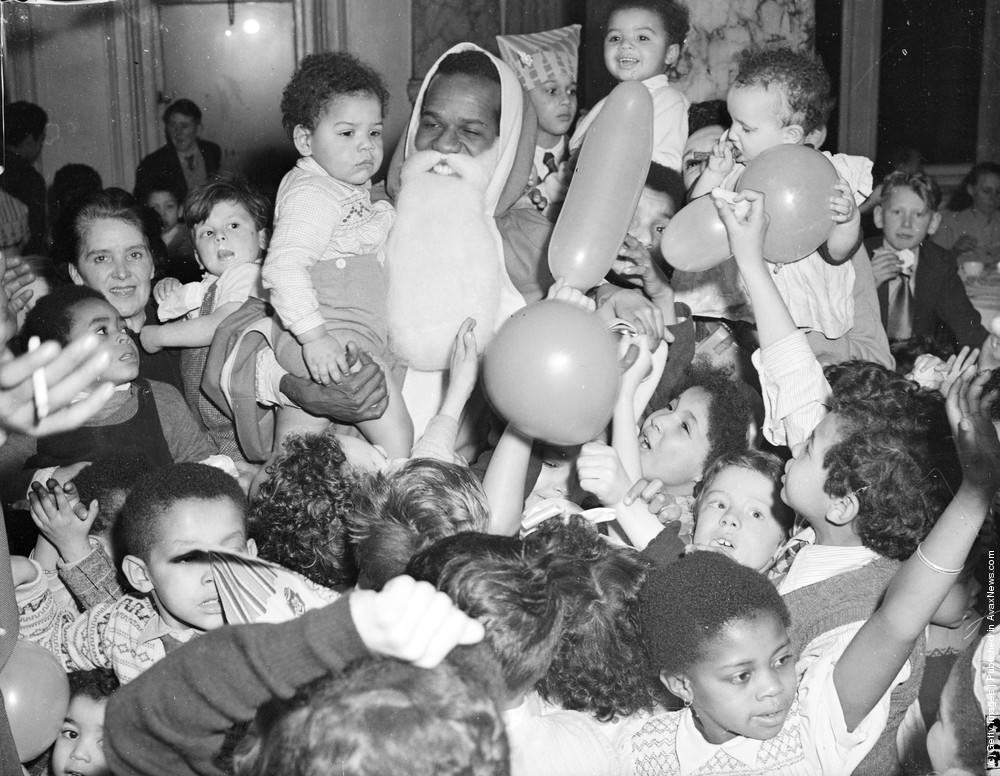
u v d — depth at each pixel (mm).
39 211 5246
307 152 2949
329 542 2020
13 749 1530
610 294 2824
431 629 1077
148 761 1265
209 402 3207
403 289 2877
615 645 1791
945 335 4105
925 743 2174
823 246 3250
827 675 1714
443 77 2977
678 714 1827
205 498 2098
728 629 1647
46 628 2279
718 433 2605
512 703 1562
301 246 2807
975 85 5590
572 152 3533
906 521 2029
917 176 4117
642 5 3566
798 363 2332
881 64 5668
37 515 2350
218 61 6566
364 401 2736
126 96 6582
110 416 2994
